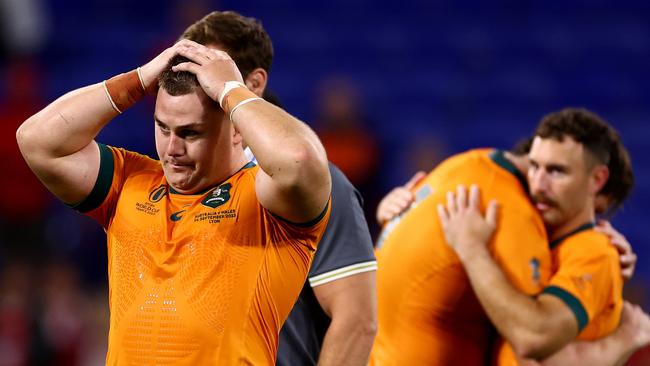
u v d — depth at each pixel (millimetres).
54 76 37406
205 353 8781
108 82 9344
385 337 13023
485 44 40250
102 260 30688
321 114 32188
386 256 13188
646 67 39969
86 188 9500
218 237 8992
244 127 8672
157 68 9219
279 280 9086
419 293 12797
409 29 40781
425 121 37312
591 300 12391
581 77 39500
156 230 9195
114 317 9195
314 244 9305
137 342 8953
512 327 12031
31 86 34844
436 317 12773
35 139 9219
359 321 10219
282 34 40188
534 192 12734
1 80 36344
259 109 8727
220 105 8914
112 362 9141
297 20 40844
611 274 12789
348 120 29672
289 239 9094
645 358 21266
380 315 13102
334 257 10273
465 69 39469
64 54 38656
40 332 26188
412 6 41375
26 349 26031
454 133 36938
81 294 30000
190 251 8992
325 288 10266
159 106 8938
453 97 38219
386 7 41375
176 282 8922
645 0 41312
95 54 38719
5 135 32188
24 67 36469
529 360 12156
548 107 38469
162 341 8844
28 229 30016
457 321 12812
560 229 12984
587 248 12680
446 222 12633
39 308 26422
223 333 8805
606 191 13242
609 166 13039
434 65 39594
